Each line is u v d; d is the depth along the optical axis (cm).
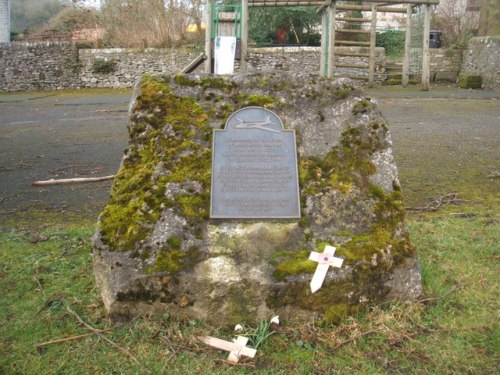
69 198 503
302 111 324
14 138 824
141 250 271
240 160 306
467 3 2008
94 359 250
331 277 268
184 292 266
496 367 243
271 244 279
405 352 254
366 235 288
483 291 303
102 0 2039
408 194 503
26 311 290
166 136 313
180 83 331
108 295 270
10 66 1938
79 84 1958
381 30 1956
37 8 3331
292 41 1917
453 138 756
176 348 254
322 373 241
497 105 1095
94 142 771
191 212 286
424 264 329
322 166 310
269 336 261
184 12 1952
